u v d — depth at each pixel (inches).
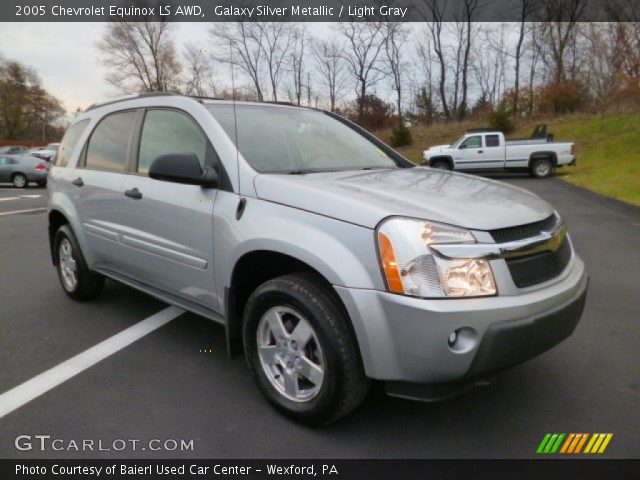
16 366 134.7
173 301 140.1
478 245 91.0
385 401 117.3
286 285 103.0
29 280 221.8
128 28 1381.6
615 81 1133.1
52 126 2906.0
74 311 178.4
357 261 93.1
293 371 106.3
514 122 1198.9
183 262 129.7
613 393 121.3
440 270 88.7
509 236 96.2
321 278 102.1
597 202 477.1
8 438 102.7
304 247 98.7
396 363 91.0
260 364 112.3
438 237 90.2
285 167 125.4
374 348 91.4
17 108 2591.0
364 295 91.4
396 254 89.8
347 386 97.0
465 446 100.7
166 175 116.3
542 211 108.4
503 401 117.6
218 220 117.5
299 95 1435.8
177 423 108.0
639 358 140.4
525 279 96.8
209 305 127.2
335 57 1643.7
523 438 103.3
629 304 187.3
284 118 146.4
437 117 1683.1
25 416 110.4
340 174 124.3
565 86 1254.3
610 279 222.8
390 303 89.5
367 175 124.5
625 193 516.7
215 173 121.3
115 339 152.9
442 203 100.0
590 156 889.5
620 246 291.9
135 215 144.0
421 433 105.0
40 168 758.5
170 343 150.1
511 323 89.7
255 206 111.3
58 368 133.3
